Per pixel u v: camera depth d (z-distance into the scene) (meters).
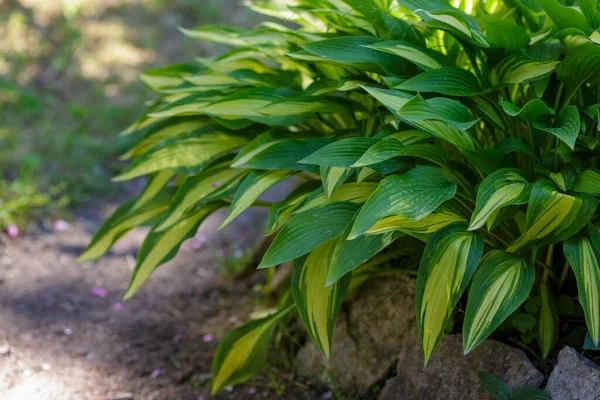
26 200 2.83
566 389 2.03
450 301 1.99
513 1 2.17
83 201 2.97
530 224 1.98
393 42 2.07
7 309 2.54
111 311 2.56
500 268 2.01
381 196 1.96
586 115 2.12
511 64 2.07
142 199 2.35
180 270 2.73
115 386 2.34
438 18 2.02
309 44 2.10
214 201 2.30
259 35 2.22
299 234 2.05
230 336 2.25
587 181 2.01
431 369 2.17
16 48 4.00
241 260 2.70
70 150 3.21
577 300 2.15
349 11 2.13
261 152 2.14
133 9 4.53
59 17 4.33
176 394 2.33
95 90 3.68
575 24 2.02
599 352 2.08
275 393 2.31
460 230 2.02
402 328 2.24
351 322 2.30
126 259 2.76
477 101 2.10
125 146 3.28
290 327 2.43
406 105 1.95
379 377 2.25
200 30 2.35
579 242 2.01
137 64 3.99
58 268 2.70
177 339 2.48
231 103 2.18
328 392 2.29
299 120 2.21
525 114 2.03
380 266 2.29
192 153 2.26
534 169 2.11
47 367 2.38
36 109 3.48
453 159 2.16
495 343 2.12
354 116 2.19
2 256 2.72
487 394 2.10
